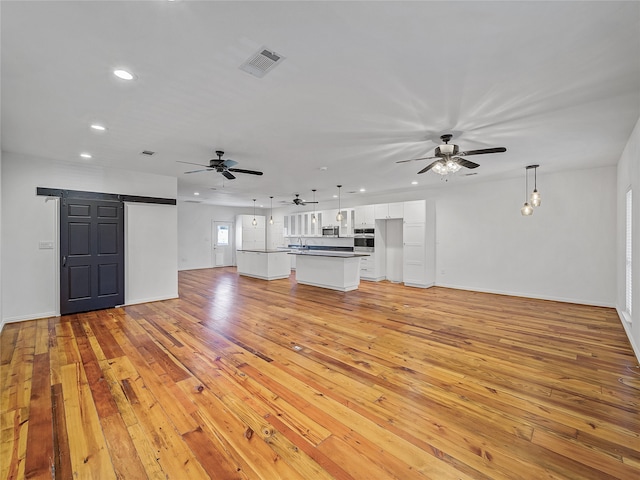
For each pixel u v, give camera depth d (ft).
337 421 6.85
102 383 8.52
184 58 6.44
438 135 11.26
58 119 9.71
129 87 7.69
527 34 5.68
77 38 5.71
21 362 9.86
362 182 21.49
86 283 16.03
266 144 12.38
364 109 9.02
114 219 16.88
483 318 14.99
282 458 5.74
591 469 5.42
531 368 9.45
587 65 6.73
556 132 11.03
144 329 13.26
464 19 5.27
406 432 6.47
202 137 11.50
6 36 5.62
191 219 35.81
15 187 14.02
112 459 5.69
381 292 21.81
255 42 5.91
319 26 5.44
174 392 8.05
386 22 5.34
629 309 12.82
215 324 14.05
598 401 7.61
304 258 25.31
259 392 8.07
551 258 18.81
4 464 5.56
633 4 4.90
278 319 14.89
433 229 24.21
